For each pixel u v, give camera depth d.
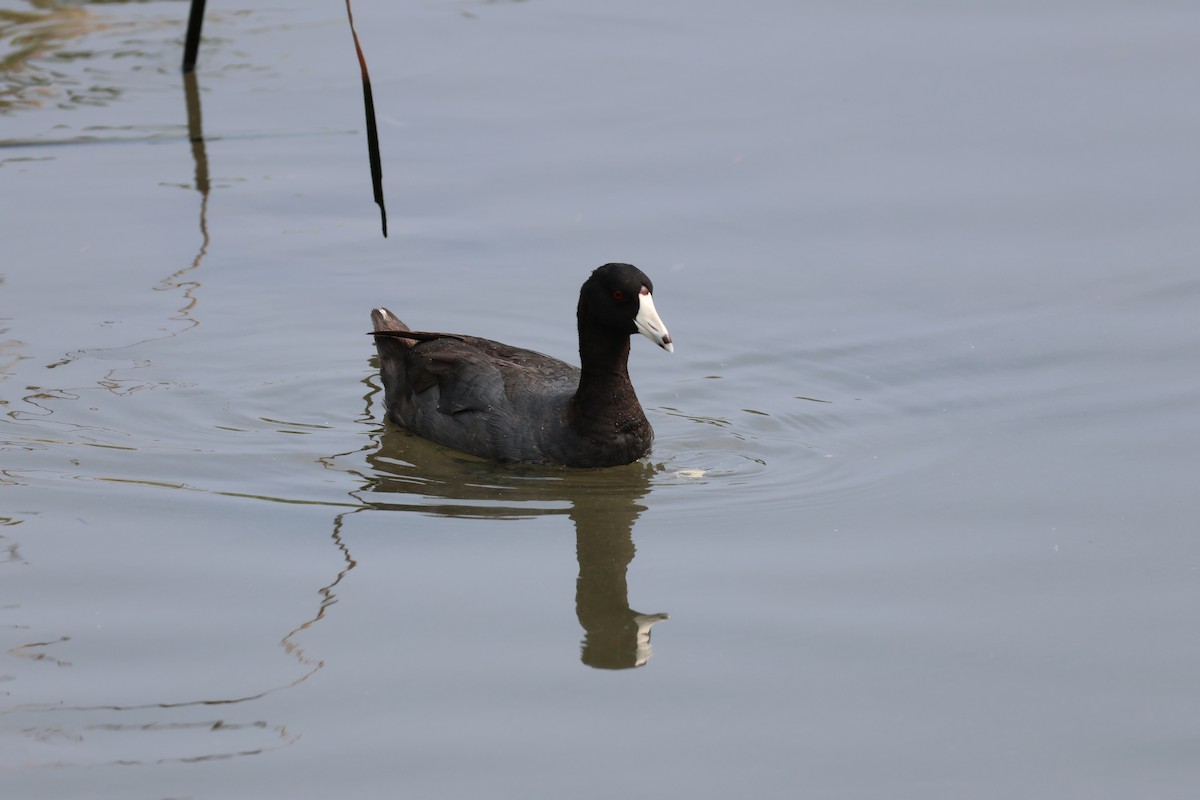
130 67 23.41
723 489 12.86
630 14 25.08
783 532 11.96
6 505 12.10
